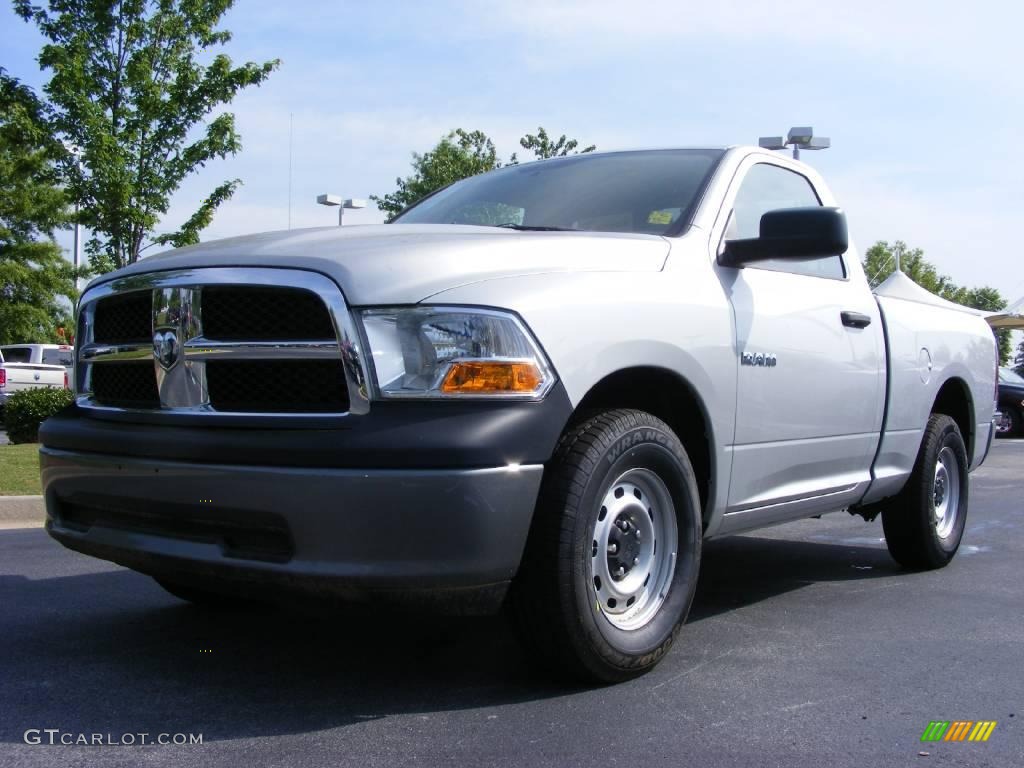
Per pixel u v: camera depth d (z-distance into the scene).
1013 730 3.08
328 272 2.96
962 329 5.90
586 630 3.17
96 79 13.45
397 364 2.90
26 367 21.88
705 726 3.04
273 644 3.92
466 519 2.85
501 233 3.47
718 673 3.59
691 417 3.78
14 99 12.98
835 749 2.89
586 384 3.15
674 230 3.93
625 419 3.31
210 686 3.39
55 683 3.43
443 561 2.85
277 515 2.90
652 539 3.51
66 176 13.51
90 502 3.41
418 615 3.00
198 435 3.06
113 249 13.69
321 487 2.84
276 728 3.00
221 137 13.90
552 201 4.37
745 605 4.75
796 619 4.46
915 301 5.55
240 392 3.09
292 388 3.01
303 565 2.88
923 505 5.43
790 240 3.77
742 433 3.89
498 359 2.96
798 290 4.34
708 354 3.68
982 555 6.22
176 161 13.81
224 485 2.97
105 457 3.28
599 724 3.04
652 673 3.57
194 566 3.11
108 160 13.05
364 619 4.29
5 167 28.03
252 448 2.94
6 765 2.71
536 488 3.00
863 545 6.56
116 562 3.43
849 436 4.65
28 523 7.54
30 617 4.36
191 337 3.15
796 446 4.25
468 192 4.82
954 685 3.51
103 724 3.03
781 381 4.11
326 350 2.93
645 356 3.38
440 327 2.93
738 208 4.28
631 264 3.54
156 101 13.46
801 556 6.14
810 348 4.30
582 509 3.11
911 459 5.29
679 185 4.20
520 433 2.94
